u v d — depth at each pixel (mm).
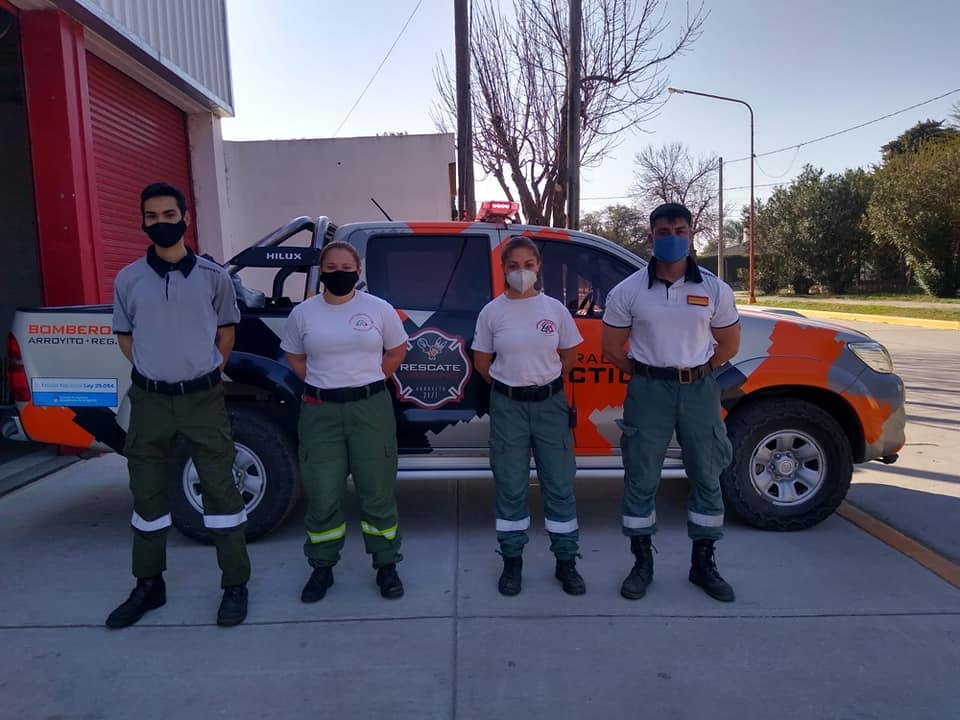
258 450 4172
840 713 2645
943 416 7898
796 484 4422
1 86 8336
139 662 2998
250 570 3639
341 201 13250
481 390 4309
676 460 4574
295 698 2746
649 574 3635
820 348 4359
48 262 6656
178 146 10508
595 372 4348
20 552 4207
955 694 2760
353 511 4988
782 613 3400
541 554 4180
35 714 2652
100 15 6961
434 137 13133
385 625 3307
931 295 28203
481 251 4445
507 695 2760
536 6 11594
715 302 3477
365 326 3482
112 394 4168
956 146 26266
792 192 38031
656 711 2660
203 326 3264
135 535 3359
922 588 3662
